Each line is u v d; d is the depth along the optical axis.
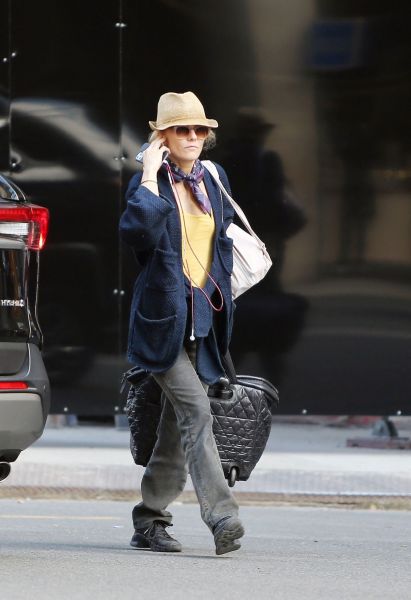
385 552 20.86
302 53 32.47
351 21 32.47
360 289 32.81
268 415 19.42
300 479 29.30
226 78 32.47
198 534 22.66
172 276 17.77
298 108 32.56
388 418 35.47
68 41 32.50
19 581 16.39
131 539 20.75
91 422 37.88
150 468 19.16
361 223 32.75
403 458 32.34
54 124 32.69
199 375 18.16
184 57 32.44
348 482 29.09
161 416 18.94
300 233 32.72
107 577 16.84
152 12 32.41
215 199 18.42
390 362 32.88
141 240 17.55
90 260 32.69
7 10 32.50
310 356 32.88
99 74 32.50
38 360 17.42
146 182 17.77
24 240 17.50
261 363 32.88
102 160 32.62
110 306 32.75
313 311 32.88
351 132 32.69
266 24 32.44
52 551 19.42
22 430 17.03
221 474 17.86
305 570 18.20
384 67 32.56
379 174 32.69
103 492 29.00
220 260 18.27
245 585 16.59
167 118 18.06
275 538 22.67
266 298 32.78
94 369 32.78
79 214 32.69
